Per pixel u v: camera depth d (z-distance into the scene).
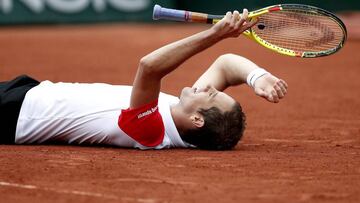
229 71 21.70
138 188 16.72
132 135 20.84
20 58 52.44
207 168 18.75
